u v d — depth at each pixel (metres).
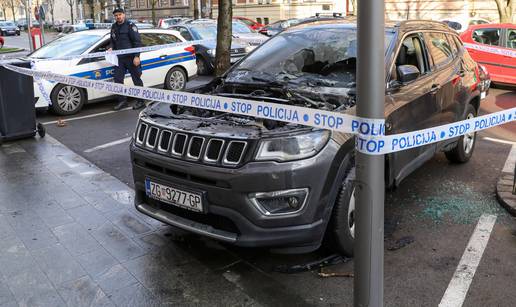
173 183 3.46
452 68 5.26
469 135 5.86
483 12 26.17
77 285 3.42
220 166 3.23
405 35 4.57
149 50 9.49
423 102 4.43
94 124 8.20
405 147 2.65
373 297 2.62
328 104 3.79
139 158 3.69
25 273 3.57
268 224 3.20
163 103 4.27
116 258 3.77
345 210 3.53
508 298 3.20
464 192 5.00
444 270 3.54
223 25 7.96
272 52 4.92
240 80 4.52
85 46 9.20
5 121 6.90
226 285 3.41
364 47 2.35
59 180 5.48
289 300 3.23
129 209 4.67
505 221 4.31
